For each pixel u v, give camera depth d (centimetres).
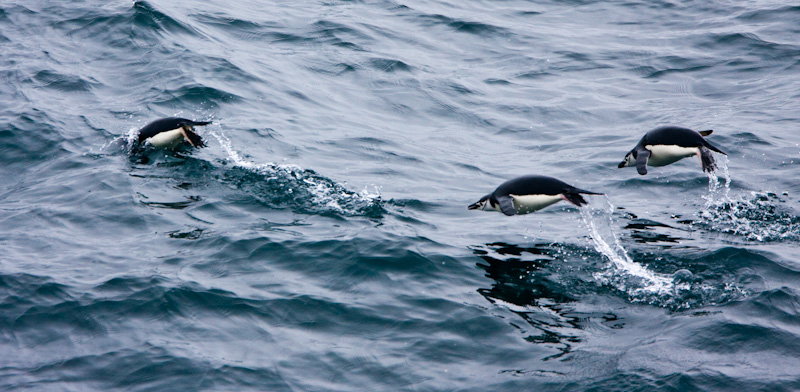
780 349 1847
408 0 5812
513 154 3500
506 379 1777
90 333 1950
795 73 4375
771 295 2089
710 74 4472
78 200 2733
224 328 1975
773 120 3697
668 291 2172
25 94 3706
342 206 2756
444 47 4981
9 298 2089
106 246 2406
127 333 1947
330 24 5147
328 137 3500
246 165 3058
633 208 2820
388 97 4131
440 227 2653
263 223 2581
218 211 2669
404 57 4697
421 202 2875
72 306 2055
